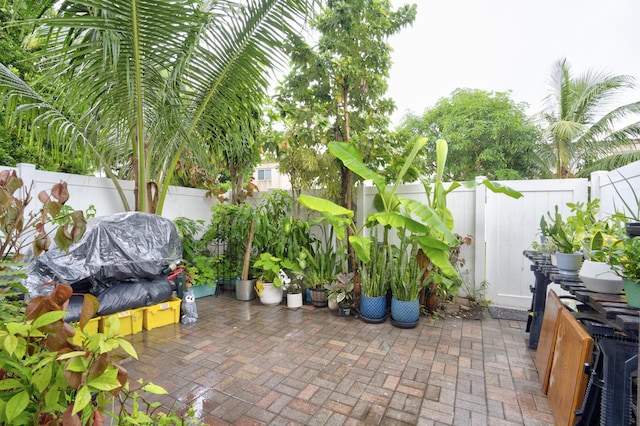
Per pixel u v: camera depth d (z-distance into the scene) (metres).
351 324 3.38
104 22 2.32
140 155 3.42
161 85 2.96
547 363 2.05
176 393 2.05
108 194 3.82
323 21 4.04
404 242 3.48
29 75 3.59
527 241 3.77
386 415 1.84
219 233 4.72
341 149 3.52
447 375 2.29
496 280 3.93
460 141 10.49
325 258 4.17
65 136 3.21
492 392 2.07
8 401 0.73
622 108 8.55
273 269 3.96
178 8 2.38
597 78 9.26
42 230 1.19
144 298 3.11
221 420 1.78
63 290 0.85
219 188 5.42
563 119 9.65
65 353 0.76
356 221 4.74
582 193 3.47
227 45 2.97
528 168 10.49
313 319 3.53
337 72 4.25
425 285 3.52
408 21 4.43
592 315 1.78
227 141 3.99
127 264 2.99
